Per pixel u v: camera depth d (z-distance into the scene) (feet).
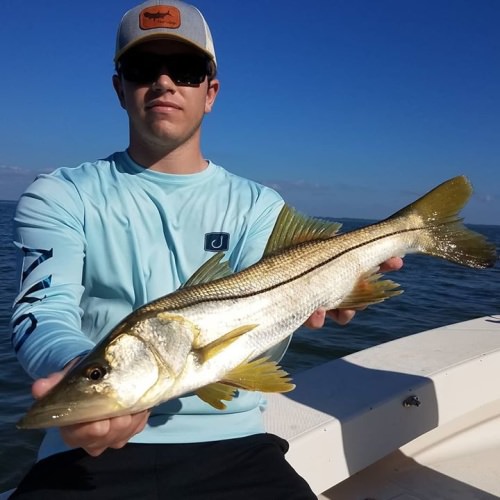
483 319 5.98
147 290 2.90
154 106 2.97
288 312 2.82
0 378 7.43
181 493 2.52
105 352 2.13
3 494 2.80
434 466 4.21
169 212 3.02
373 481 4.00
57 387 2.01
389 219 3.35
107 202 2.96
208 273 2.70
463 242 3.46
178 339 2.34
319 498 3.79
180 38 2.95
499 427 4.66
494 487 3.95
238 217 3.14
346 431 3.66
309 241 3.01
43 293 2.58
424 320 13.01
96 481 2.49
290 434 3.45
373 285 3.11
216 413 2.78
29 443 5.79
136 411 2.16
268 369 2.49
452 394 4.38
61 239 2.74
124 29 3.04
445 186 3.50
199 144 3.22
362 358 4.74
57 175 2.99
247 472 2.60
